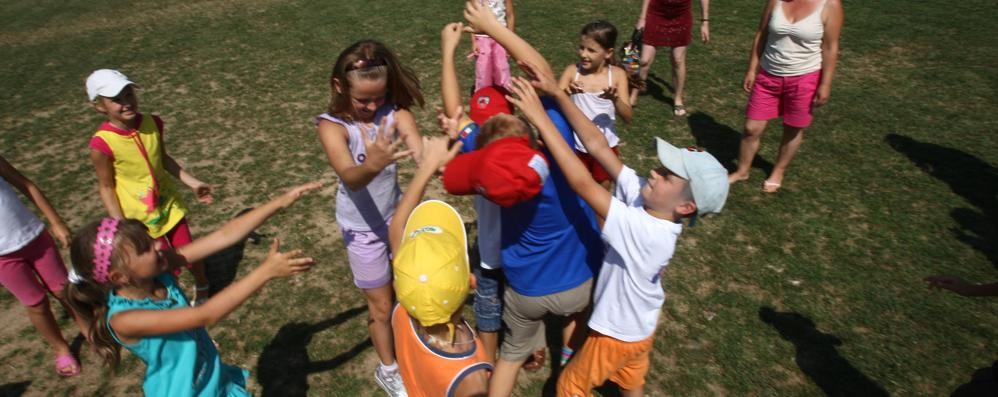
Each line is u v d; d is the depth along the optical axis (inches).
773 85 204.2
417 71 327.9
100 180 150.5
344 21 412.2
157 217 158.6
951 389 144.9
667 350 157.3
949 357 152.9
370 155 98.7
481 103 125.3
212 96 309.7
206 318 88.6
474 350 94.7
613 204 106.4
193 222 213.8
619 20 392.5
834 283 177.9
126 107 145.8
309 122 280.1
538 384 150.9
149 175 155.3
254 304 176.6
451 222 99.3
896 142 250.4
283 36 390.9
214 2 472.4
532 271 114.8
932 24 370.9
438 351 91.7
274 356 159.8
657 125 269.9
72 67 359.9
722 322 165.3
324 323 170.1
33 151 266.5
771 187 219.9
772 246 193.3
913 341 157.9
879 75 309.4
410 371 97.2
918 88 295.1
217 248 102.7
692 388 147.2
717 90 301.3
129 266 91.8
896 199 215.2
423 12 422.6
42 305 148.3
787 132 209.6
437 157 100.8
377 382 151.6
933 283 121.8
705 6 277.9
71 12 469.1
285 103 299.9
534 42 359.3
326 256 195.3
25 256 141.7
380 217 131.0
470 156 97.0
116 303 95.4
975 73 307.9
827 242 194.9
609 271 115.9
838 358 153.6
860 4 408.5
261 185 233.5
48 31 429.1
